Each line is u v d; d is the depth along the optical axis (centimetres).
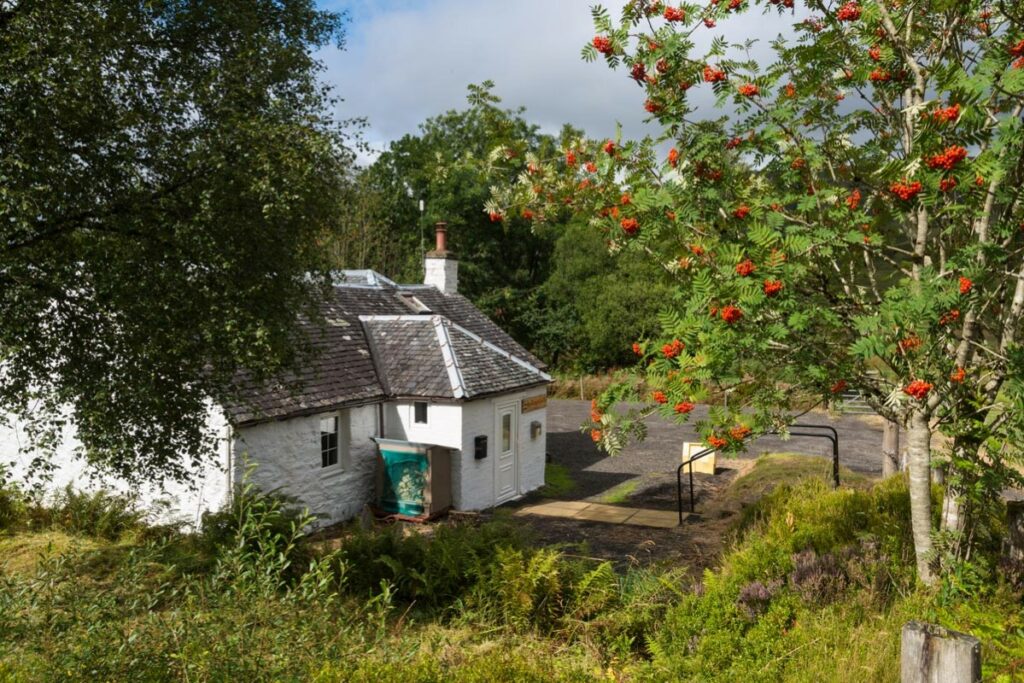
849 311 609
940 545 604
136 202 813
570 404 3312
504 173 777
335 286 1930
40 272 835
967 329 576
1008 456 575
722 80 579
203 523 954
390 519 1577
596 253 3891
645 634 671
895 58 595
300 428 1448
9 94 716
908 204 507
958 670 312
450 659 588
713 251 580
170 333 846
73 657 416
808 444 2306
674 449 2384
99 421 893
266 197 820
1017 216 555
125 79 814
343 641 510
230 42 882
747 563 710
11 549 1031
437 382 1669
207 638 452
